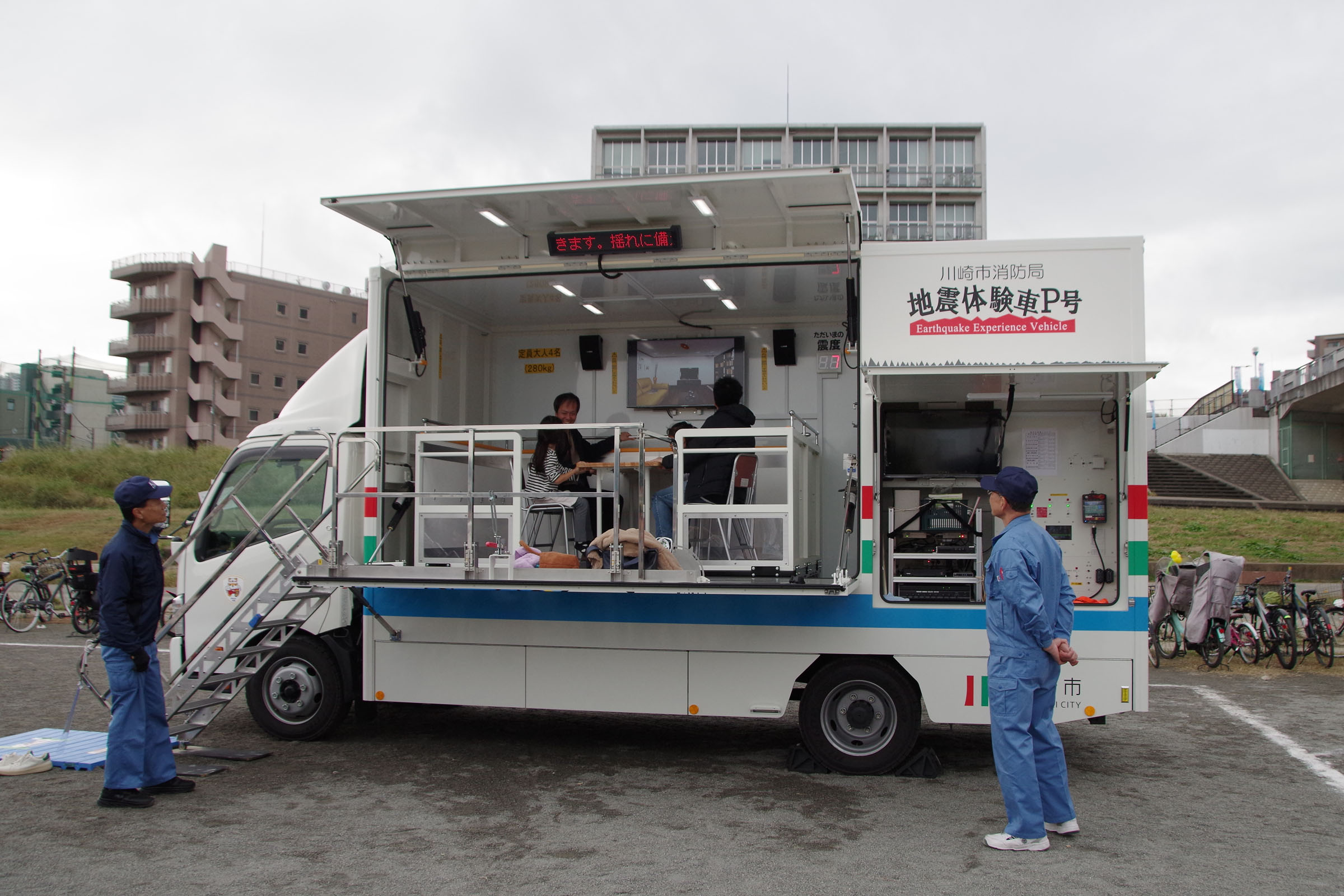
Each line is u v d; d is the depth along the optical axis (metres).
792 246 6.64
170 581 17.22
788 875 4.52
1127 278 6.18
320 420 7.51
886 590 6.39
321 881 4.43
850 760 6.37
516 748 7.20
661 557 6.12
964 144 60.62
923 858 4.76
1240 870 4.61
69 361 81.62
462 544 6.54
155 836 5.07
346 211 6.73
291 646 7.22
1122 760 6.95
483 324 8.97
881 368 5.88
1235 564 11.18
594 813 5.54
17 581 14.62
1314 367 38.97
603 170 61.22
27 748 6.72
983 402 6.70
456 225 7.03
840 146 60.94
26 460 35.91
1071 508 6.55
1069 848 4.93
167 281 66.44
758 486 6.84
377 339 7.24
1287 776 6.52
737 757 6.95
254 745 7.19
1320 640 11.33
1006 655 4.92
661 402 8.78
